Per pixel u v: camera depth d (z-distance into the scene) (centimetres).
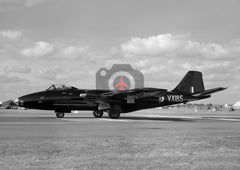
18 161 726
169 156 810
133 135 1361
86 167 664
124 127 1856
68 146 979
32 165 682
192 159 769
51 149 914
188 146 1007
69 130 1596
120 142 1088
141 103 3209
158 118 3384
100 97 3006
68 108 3052
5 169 643
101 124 2123
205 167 673
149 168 659
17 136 1278
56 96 2997
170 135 1379
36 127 1781
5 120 2523
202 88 3441
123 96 3067
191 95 3381
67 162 717
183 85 3372
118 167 666
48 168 652
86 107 3062
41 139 1170
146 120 2839
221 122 2644
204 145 1034
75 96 3017
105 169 646
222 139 1212
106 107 3052
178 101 3328
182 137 1277
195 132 1566
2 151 873
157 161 738
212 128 1877
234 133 1524
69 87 3075
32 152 859
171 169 651
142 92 2989
